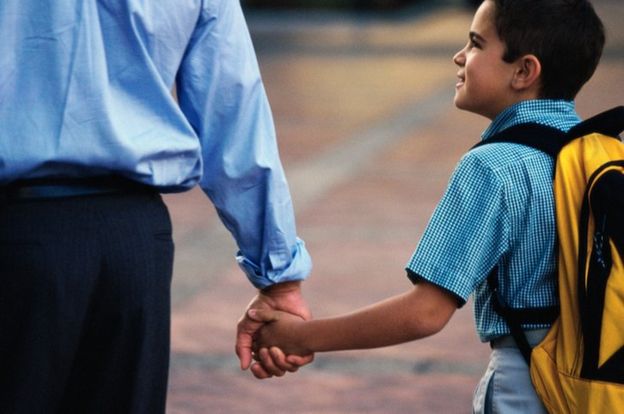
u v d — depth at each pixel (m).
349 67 27.55
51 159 3.20
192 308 8.57
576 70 3.65
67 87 3.23
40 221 3.22
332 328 3.73
